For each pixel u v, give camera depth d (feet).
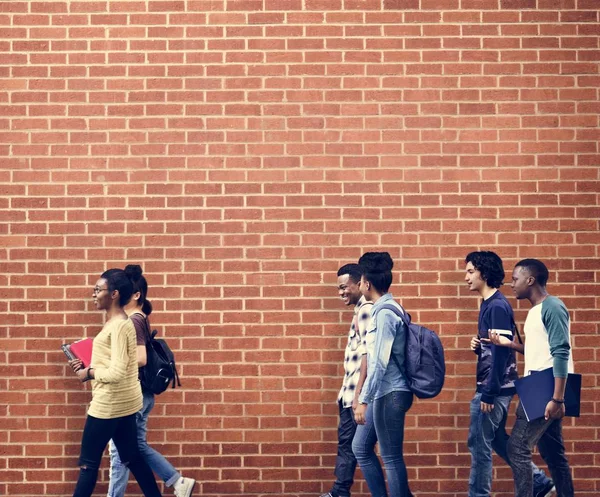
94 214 23.72
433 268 23.63
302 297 23.62
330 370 23.53
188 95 23.82
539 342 20.25
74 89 23.84
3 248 23.68
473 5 23.88
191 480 22.08
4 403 23.50
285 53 23.85
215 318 23.62
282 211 23.71
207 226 23.71
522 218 23.70
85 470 19.70
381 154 23.76
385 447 19.60
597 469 23.39
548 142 23.77
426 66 23.82
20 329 23.62
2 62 23.84
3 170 23.76
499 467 23.34
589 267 23.65
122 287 20.29
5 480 23.40
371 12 23.85
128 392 20.01
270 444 23.45
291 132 23.77
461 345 23.53
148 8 23.89
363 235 23.70
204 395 23.50
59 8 23.91
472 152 23.76
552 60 23.84
